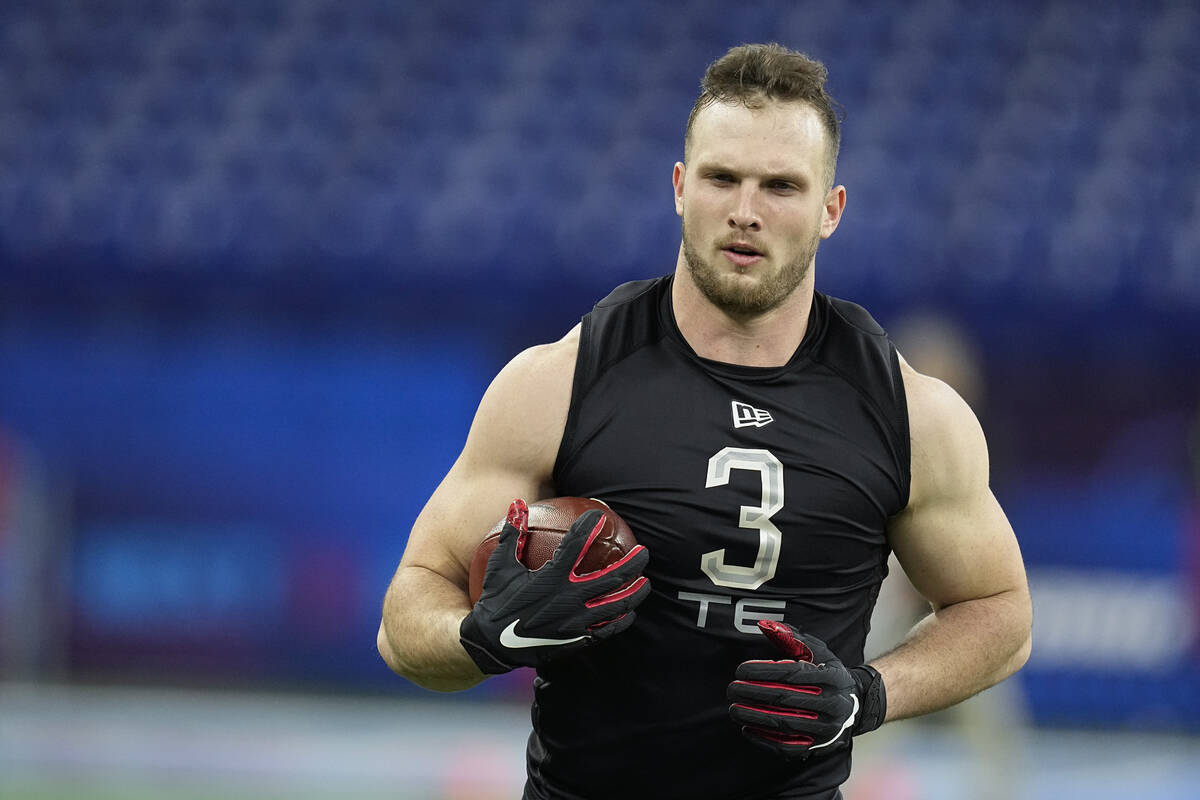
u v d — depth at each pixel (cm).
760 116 1045
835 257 4000
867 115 4650
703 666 1075
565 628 973
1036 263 4009
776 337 1091
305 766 2773
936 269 3925
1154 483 3478
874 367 1107
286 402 3528
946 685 1131
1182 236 4194
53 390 3522
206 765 2773
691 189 1062
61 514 3472
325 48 4800
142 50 4766
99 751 2858
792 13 4988
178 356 3538
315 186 4284
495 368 3622
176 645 3434
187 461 3497
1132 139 4597
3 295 3572
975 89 4756
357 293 3584
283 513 3469
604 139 4528
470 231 4056
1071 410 3578
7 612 3391
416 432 3538
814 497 1070
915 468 1109
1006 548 1159
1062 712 3344
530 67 4772
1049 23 4947
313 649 3428
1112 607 3375
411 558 1144
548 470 1098
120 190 4241
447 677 1109
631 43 4891
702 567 1066
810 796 1114
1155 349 3588
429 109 4606
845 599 1102
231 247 3966
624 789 1111
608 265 3856
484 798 2572
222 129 4519
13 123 4503
